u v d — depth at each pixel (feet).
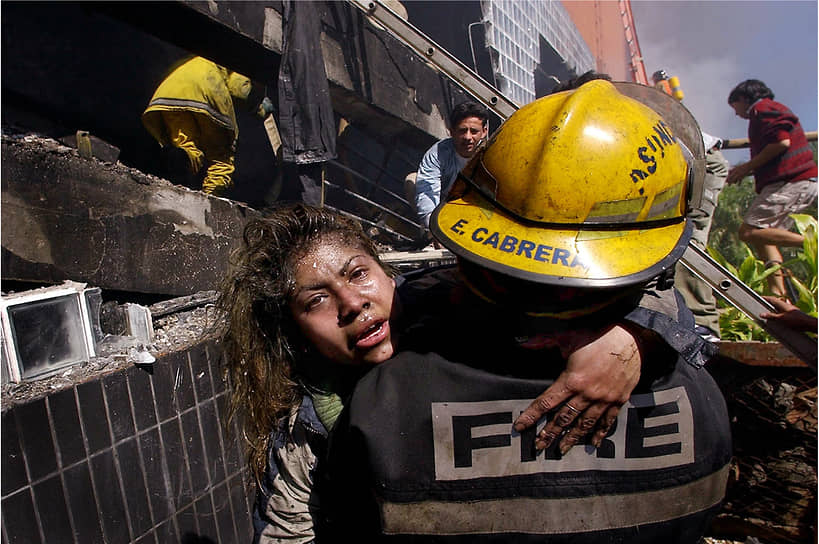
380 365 3.33
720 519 8.70
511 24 21.09
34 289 7.86
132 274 9.36
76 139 9.29
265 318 3.86
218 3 11.59
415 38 6.86
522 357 3.17
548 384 3.09
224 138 13.17
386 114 16.90
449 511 3.08
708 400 3.28
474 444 3.08
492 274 3.29
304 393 3.84
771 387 8.12
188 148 12.53
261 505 4.00
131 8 11.28
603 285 2.88
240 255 3.92
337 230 3.73
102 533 7.25
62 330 7.58
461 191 3.59
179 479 8.39
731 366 8.01
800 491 8.13
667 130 3.28
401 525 3.08
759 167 15.39
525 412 3.06
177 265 10.21
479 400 3.09
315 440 3.70
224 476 9.16
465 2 19.98
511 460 3.09
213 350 9.16
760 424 8.23
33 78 13.20
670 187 3.14
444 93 19.88
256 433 3.99
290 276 3.51
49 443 6.77
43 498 6.66
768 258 15.40
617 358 3.01
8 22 12.78
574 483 3.09
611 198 2.98
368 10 6.91
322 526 3.75
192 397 8.73
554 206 3.01
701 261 5.86
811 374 7.70
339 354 3.49
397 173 21.35
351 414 3.16
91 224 8.70
